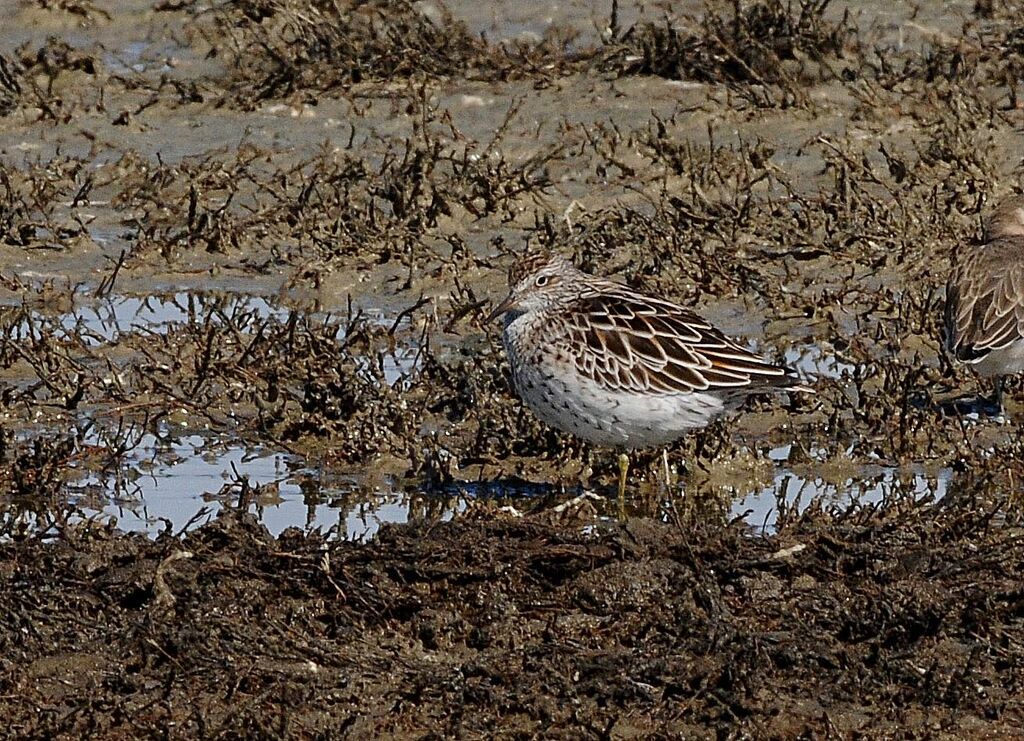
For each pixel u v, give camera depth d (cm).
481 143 2041
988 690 1010
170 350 1585
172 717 992
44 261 1809
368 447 1395
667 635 1057
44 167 1984
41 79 2241
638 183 1950
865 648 1048
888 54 2234
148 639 1039
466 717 985
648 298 1314
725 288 1720
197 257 1827
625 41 2230
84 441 1425
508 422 1408
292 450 1416
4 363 1570
